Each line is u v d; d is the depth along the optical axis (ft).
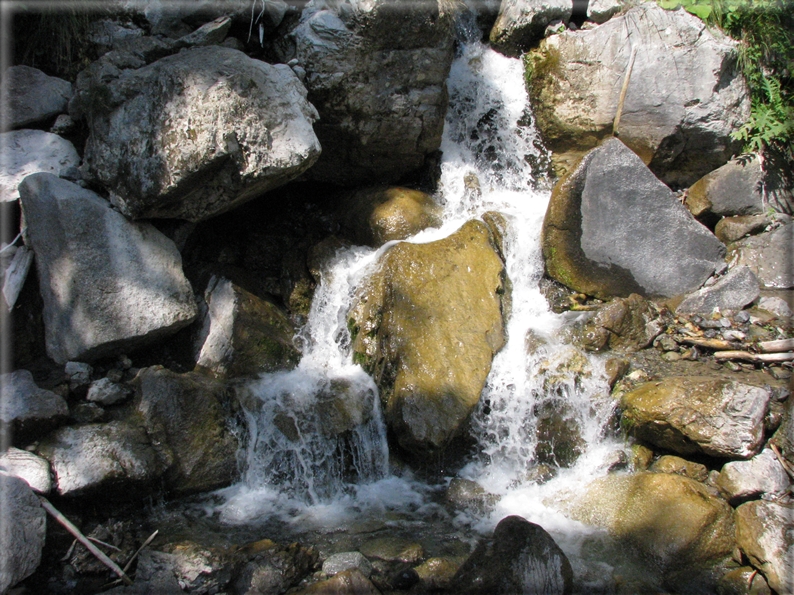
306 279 15.92
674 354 15.14
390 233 15.88
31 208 12.91
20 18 14.14
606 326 15.15
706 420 13.05
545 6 18.15
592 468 13.84
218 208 13.61
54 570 11.18
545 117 18.48
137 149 13.05
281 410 13.64
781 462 12.86
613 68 17.52
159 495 12.54
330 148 16.49
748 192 17.12
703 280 16.37
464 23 18.57
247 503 13.05
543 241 16.53
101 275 13.04
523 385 14.51
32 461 11.37
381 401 14.23
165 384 12.92
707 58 16.96
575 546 12.44
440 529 12.71
